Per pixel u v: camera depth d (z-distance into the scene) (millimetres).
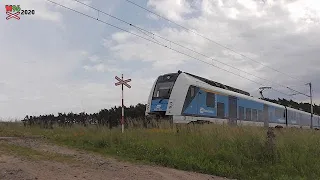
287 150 13695
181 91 21453
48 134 19125
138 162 11969
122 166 10844
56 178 8195
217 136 14742
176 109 21016
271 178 11359
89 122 21250
